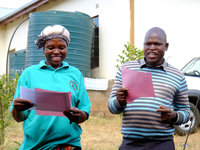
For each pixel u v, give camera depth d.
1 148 6.39
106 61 11.95
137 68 3.52
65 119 3.05
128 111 3.38
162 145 3.30
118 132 8.27
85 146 6.56
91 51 12.12
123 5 11.52
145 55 3.53
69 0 13.70
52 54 3.17
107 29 12.02
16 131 8.03
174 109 3.59
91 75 12.38
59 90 3.08
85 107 3.23
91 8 12.71
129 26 11.27
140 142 3.34
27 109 2.87
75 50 11.39
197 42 10.23
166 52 10.79
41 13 11.44
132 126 3.35
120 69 3.59
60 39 3.17
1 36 18.30
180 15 10.59
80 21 11.47
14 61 15.08
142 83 3.11
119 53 11.48
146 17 11.07
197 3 10.31
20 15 15.88
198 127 7.55
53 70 3.16
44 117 3.02
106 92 10.79
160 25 10.92
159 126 3.29
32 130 3.02
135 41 11.15
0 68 18.14
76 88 3.20
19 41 16.78
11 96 7.02
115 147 6.44
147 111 3.30
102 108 10.66
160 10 10.91
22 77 3.15
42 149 3.05
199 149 6.25
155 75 3.44
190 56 10.30
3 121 6.82
